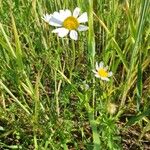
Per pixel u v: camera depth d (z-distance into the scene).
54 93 0.16
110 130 0.13
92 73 0.14
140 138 0.16
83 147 0.15
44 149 0.13
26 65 0.16
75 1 0.18
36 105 0.14
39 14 0.18
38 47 0.16
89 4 0.14
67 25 0.13
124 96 0.16
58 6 0.18
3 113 0.15
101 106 0.14
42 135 0.15
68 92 0.14
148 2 0.13
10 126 0.15
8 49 0.14
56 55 0.15
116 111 0.17
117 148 0.13
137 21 0.15
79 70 0.16
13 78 0.14
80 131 0.16
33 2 0.16
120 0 0.18
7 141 0.16
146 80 0.17
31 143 0.14
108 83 0.16
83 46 0.17
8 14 0.16
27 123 0.15
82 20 0.13
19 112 0.15
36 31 0.17
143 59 0.17
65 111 0.14
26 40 0.17
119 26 0.18
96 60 0.16
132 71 0.16
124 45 0.18
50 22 0.13
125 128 0.16
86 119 0.16
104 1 0.19
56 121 0.14
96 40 0.19
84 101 0.13
